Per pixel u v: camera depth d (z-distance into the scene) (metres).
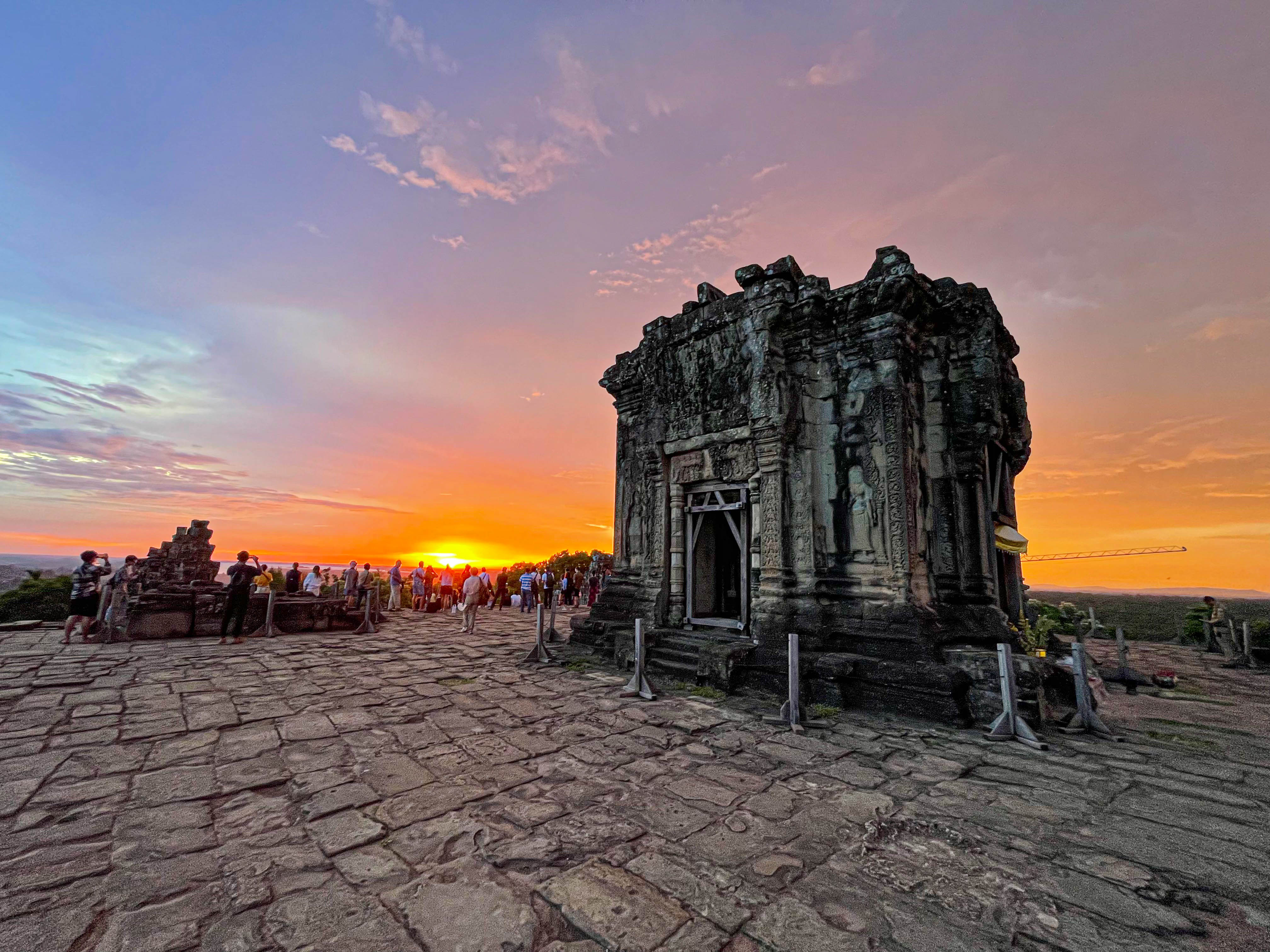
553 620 13.72
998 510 10.67
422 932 2.76
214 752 5.38
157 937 2.67
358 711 6.95
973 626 8.50
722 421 10.49
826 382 9.59
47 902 2.94
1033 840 3.91
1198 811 4.43
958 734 6.54
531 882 3.25
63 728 6.03
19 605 21.92
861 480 8.95
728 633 10.02
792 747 5.93
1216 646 14.27
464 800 4.40
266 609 14.67
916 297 9.17
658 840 3.80
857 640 8.21
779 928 2.84
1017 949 2.71
